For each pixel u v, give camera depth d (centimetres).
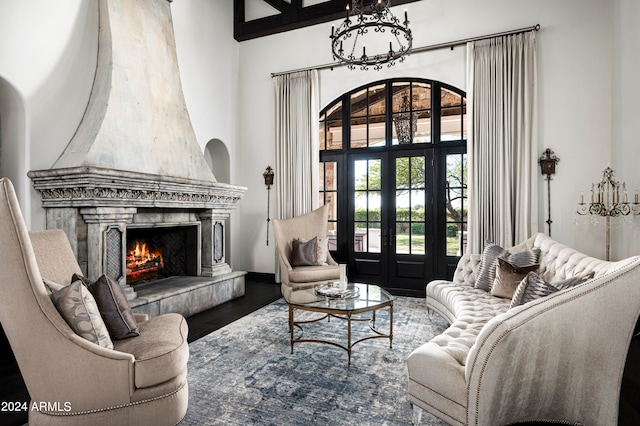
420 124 530
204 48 550
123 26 396
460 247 506
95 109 366
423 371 191
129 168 362
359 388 238
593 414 177
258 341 326
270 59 605
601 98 427
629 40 371
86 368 175
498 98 461
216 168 621
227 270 500
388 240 544
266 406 216
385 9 332
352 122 569
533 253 340
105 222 337
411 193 533
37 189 334
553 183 443
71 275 237
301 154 573
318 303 296
